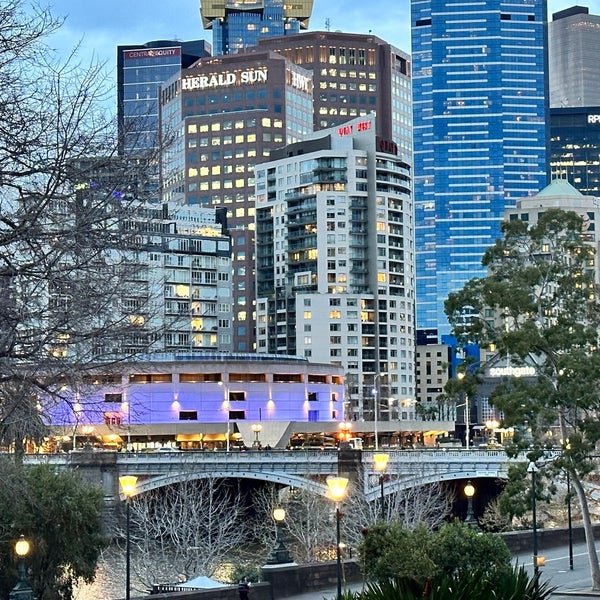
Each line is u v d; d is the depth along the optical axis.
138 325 32.97
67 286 31.09
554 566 84.69
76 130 31.22
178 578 101.62
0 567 69.06
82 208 31.03
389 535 47.06
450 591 28.75
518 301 76.88
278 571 63.88
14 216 30.69
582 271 82.44
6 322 30.53
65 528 73.00
